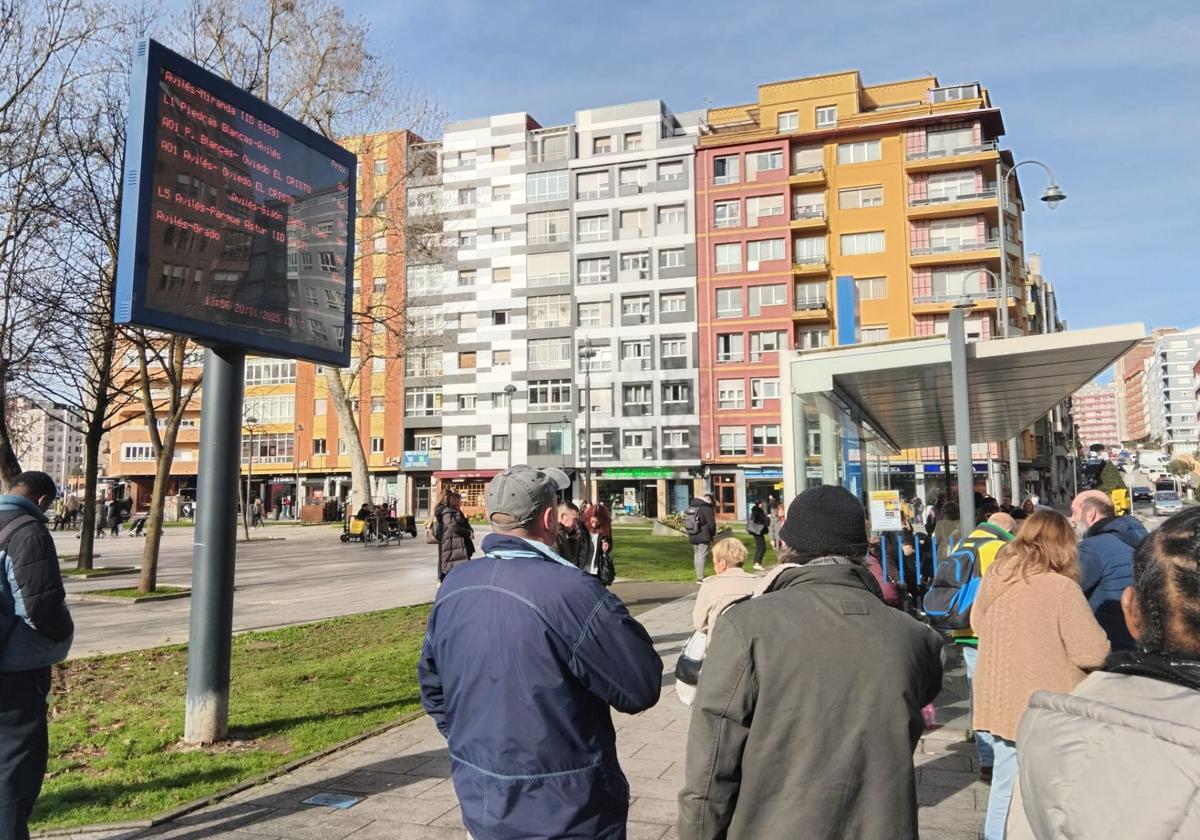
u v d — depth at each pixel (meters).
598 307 59.47
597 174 60.31
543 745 2.34
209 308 6.03
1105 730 1.19
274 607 14.13
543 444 59.75
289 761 5.62
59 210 14.34
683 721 6.57
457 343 61.94
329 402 65.12
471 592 2.52
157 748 5.99
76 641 10.77
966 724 6.29
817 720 2.18
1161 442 178.62
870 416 12.23
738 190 56.66
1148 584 1.37
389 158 32.53
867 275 54.22
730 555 5.45
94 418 19.48
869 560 7.27
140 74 5.63
